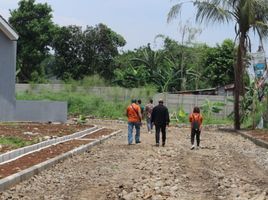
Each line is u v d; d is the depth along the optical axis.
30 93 50.44
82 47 68.12
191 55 62.56
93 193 11.77
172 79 56.72
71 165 16.12
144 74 56.03
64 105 34.09
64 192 11.90
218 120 45.59
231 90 55.06
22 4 66.69
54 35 66.81
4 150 17.25
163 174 14.49
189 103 48.56
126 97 50.44
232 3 35.94
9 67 31.62
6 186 11.80
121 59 66.88
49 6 67.19
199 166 16.44
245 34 36.28
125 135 29.22
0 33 31.30
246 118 37.31
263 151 22.38
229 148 23.39
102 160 17.61
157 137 22.94
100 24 69.31
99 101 48.59
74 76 67.19
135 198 11.16
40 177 13.65
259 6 36.00
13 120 32.09
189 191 12.14
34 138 21.59
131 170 15.34
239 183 13.28
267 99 36.47
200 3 35.69
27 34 66.12
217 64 62.38
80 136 25.84
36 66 67.19
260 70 36.28
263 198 11.33
